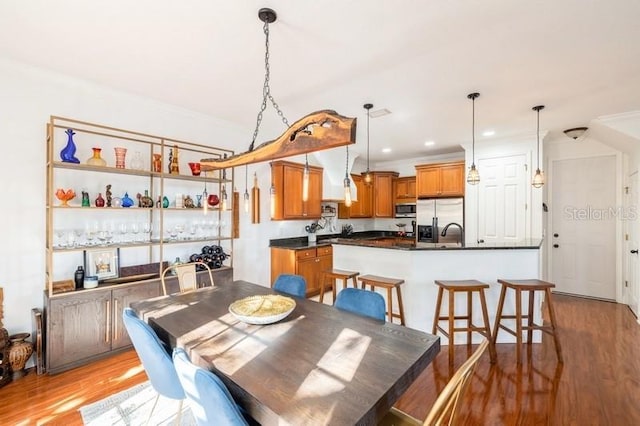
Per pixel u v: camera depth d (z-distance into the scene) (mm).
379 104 3309
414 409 2100
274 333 1672
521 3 1729
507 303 3258
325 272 3455
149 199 3186
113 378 2473
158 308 2111
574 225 4902
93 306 2717
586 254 4820
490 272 3223
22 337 2512
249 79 2770
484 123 3953
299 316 1948
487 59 2354
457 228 5086
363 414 1002
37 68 2598
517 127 4129
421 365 1394
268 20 1897
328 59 2387
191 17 1896
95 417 2014
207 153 3682
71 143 2660
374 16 1863
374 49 2238
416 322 3195
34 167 2688
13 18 1908
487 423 1949
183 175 3391
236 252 4312
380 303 2045
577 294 4895
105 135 2857
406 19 1890
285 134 1746
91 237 2879
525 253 3215
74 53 2348
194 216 3812
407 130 4289
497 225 4766
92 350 2705
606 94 3002
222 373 1259
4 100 2541
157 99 3295
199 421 1144
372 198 6559
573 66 2447
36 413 2047
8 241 2570
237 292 2529
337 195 5684
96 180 3047
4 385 2354
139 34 2088
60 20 1934
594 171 4727
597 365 2691
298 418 985
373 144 5141
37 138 2697
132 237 3242
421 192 5543
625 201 4449
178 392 1585
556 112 3527
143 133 3311
